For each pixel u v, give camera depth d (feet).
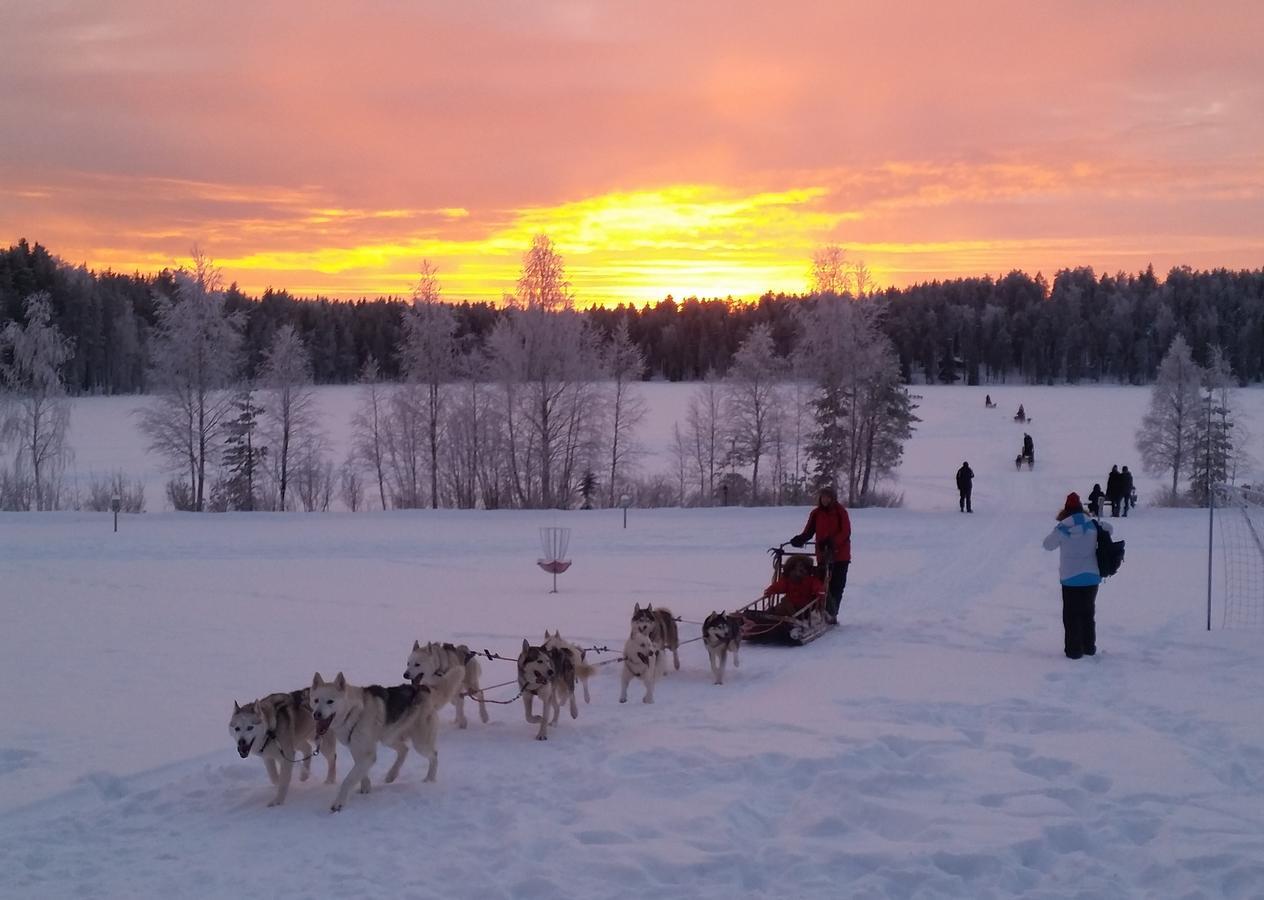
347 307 393.70
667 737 28.96
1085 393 349.00
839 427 148.05
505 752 28.43
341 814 23.13
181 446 139.23
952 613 50.88
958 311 453.58
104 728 29.84
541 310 137.49
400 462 163.43
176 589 59.00
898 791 23.47
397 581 62.95
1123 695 32.86
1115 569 39.45
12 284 267.39
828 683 35.78
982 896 17.98
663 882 18.94
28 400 130.93
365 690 24.32
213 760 27.12
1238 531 91.91
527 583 62.34
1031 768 25.31
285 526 96.68
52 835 21.85
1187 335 409.08
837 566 47.62
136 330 318.04
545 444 137.18
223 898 18.53
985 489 153.89
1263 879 17.74
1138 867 18.89
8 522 96.37
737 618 38.40
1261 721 28.55
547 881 18.80
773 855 19.92
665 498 137.18
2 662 38.93
